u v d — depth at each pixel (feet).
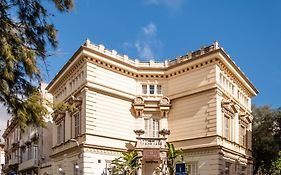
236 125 143.64
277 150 186.19
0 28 40.93
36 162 180.24
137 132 134.00
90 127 122.62
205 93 128.36
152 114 139.74
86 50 125.59
